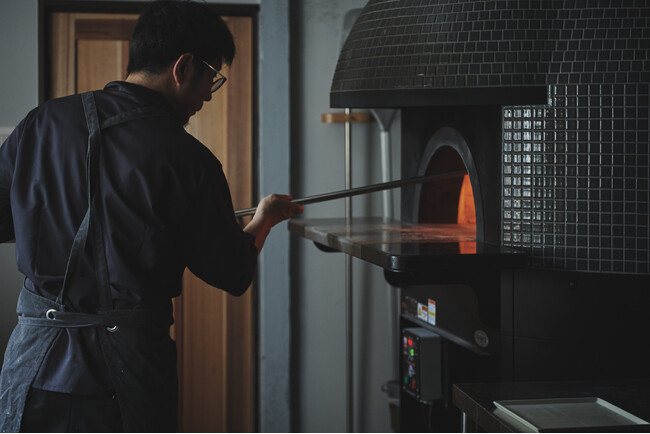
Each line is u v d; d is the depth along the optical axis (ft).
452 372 7.32
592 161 5.87
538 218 6.03
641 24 5.81
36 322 4.80
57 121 4.87
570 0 5.97
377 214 10.73
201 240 4.90
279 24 10.05
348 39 7.19
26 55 9.62
